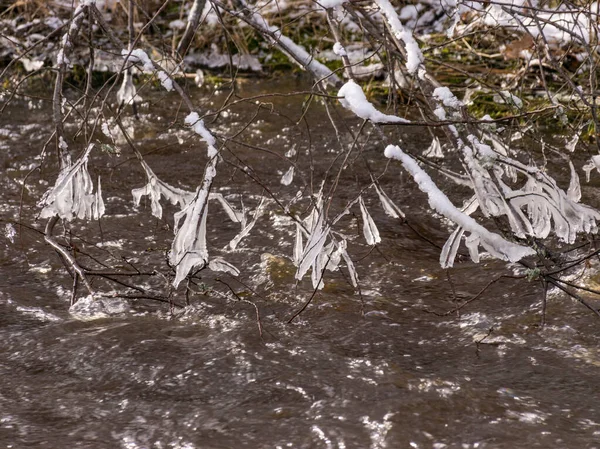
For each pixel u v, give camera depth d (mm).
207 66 11633
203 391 4355
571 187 5281
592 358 4719
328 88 10500
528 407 4172
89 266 6027
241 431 3973
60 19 11102
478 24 7477
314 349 4789
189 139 8977
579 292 5488
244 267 6031
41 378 4516
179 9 12555
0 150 8539
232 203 7266
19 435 3928
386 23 5059
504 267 5953
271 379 4449
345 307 5387
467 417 4078
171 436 3939
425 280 5848
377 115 4508
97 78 10805
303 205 7180
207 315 5309
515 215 4508
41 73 10906
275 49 11922
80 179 4914
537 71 9562
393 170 8070
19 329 5070
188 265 4660
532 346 4867
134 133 9148
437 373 4555
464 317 5277
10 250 6227
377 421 4027
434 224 6898
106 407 4211
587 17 5750
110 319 5242
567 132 8609
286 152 8633
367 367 4586
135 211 7121
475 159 4594
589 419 4074
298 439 3906
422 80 4949
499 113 9148
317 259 4770
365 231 4793
